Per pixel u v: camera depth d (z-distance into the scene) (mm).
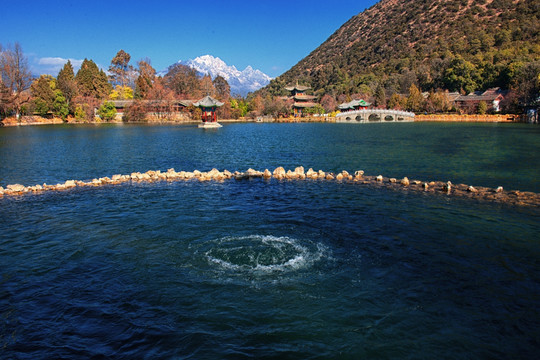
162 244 14930
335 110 152375
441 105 120812
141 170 34156
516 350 8594
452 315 9898
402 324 9555
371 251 14016
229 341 8977
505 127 79000
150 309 10328
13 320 9891
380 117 127125
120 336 9203
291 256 13648
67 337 9180
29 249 14586
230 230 16469
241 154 44281
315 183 26125
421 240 15039
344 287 11375
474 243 14656
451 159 36781
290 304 10500
